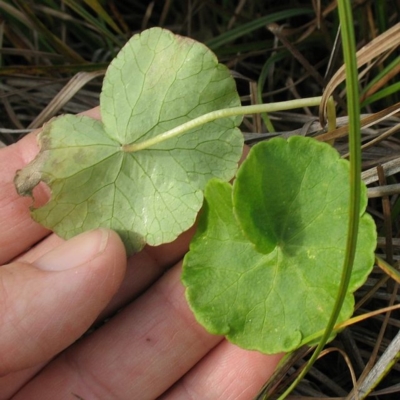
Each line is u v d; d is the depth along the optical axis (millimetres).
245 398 176
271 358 172
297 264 152
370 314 151
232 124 159
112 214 161
